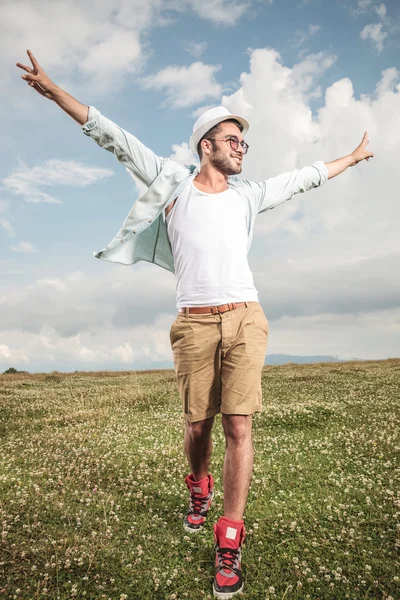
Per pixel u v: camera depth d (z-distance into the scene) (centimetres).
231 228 332
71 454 657
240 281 327
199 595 285
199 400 335
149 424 895
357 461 584
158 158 354
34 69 322
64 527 387
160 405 1180
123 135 339
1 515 403
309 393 1288
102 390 1578
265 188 384
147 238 384
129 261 386
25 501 442
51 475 547
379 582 297
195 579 300
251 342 317
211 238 326
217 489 487
